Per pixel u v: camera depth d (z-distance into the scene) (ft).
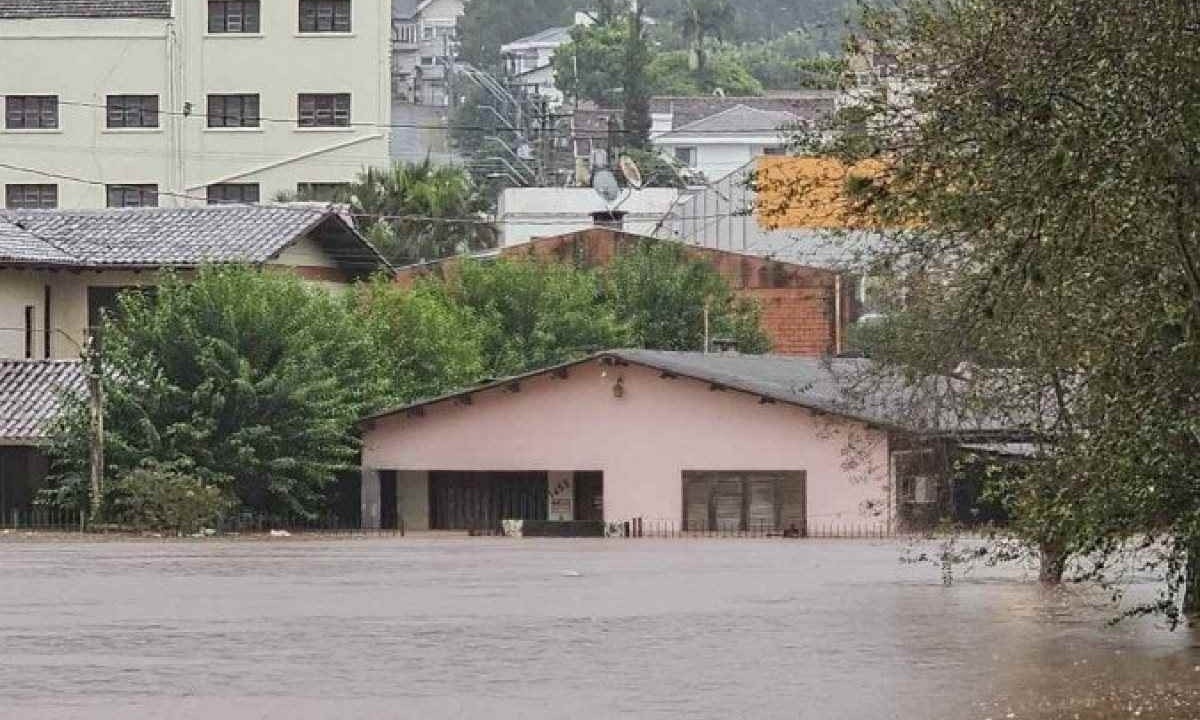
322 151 604.90
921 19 147.84
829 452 370.32
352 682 151.33
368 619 196.85
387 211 565.12
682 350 462.19
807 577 252.21
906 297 184.03
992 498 178.29
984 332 155.84
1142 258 125.59
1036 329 142.10
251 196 608.19
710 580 248.52
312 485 394.32
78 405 379.96
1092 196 120.78
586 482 396.98
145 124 609.42
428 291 454.40
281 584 240.32
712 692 146.72
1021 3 124.06
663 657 166.91
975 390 173.06
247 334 385.91
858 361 352.69
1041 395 167.63
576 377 394.73
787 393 373.20
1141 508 144.25
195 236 453.99
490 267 469.16
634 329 471.62
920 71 146.92
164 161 606.96
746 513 380.17
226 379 379.76
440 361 426.92
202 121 607.37
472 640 178.81
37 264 429.38
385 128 605.31
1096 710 138.00
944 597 222.28
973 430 207.92
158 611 204.54
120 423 380.58
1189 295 127.54
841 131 162.09
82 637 180.34
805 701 142.10
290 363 383.65
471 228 570.87
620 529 381.81
